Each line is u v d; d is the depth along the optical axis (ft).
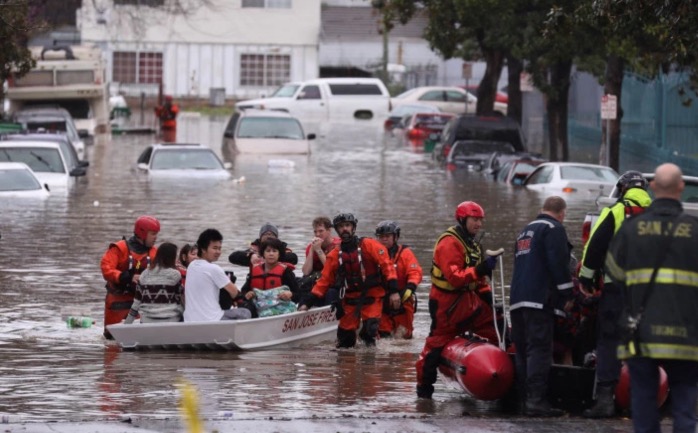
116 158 370.12
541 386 84.69
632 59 259.19
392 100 585.63
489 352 87.25
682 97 308.60
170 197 261.44
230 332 114.83
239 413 85.56
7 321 131.23
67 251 182.60
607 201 158.20
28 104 432.25
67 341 121.08
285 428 79.61
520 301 84.74
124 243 121.29
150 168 313.12
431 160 391.45
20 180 256.32
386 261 116.47
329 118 572.92
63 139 303.68
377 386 97.96
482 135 379.35
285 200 260.21
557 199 85.46
